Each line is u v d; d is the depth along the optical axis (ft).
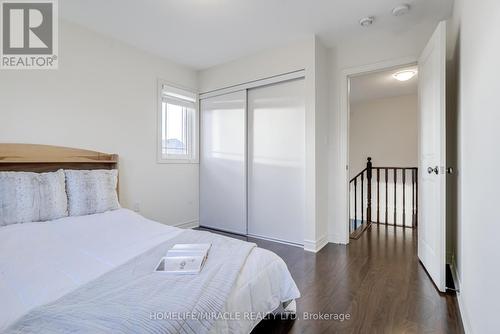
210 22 8.19
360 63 9.39
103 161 8.59
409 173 14.88
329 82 10.07
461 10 5.83
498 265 3.33
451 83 7.43
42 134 7.55
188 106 12.03
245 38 9.23
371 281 6.71
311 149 9.11
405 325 4.91
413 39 8.49
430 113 7.04
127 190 9.58
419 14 7.74
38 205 6.43
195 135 12.29
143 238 5.59
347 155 9.87
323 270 7.43
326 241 10.00
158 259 4.26
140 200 10.01
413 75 11.69
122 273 3.72
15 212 6.12
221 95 11.69
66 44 8.00
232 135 11.39
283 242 10.09
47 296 3.18
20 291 3.30
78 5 7.25
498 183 3.34
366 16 7.89
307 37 9.14
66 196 7.14
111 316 2.63
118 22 8.16
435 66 6.59
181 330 2.70
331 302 5.71
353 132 16.98
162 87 10.80
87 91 8.49
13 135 7.06
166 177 11.00
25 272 3.83
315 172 9.07
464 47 5.49
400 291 6.18
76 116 8.24
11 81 7.04
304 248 9.32
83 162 8.16
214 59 11.04
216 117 11.93
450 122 7.45
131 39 9.26
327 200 10.10
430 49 6.91
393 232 12.04
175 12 7.64
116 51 9.27
